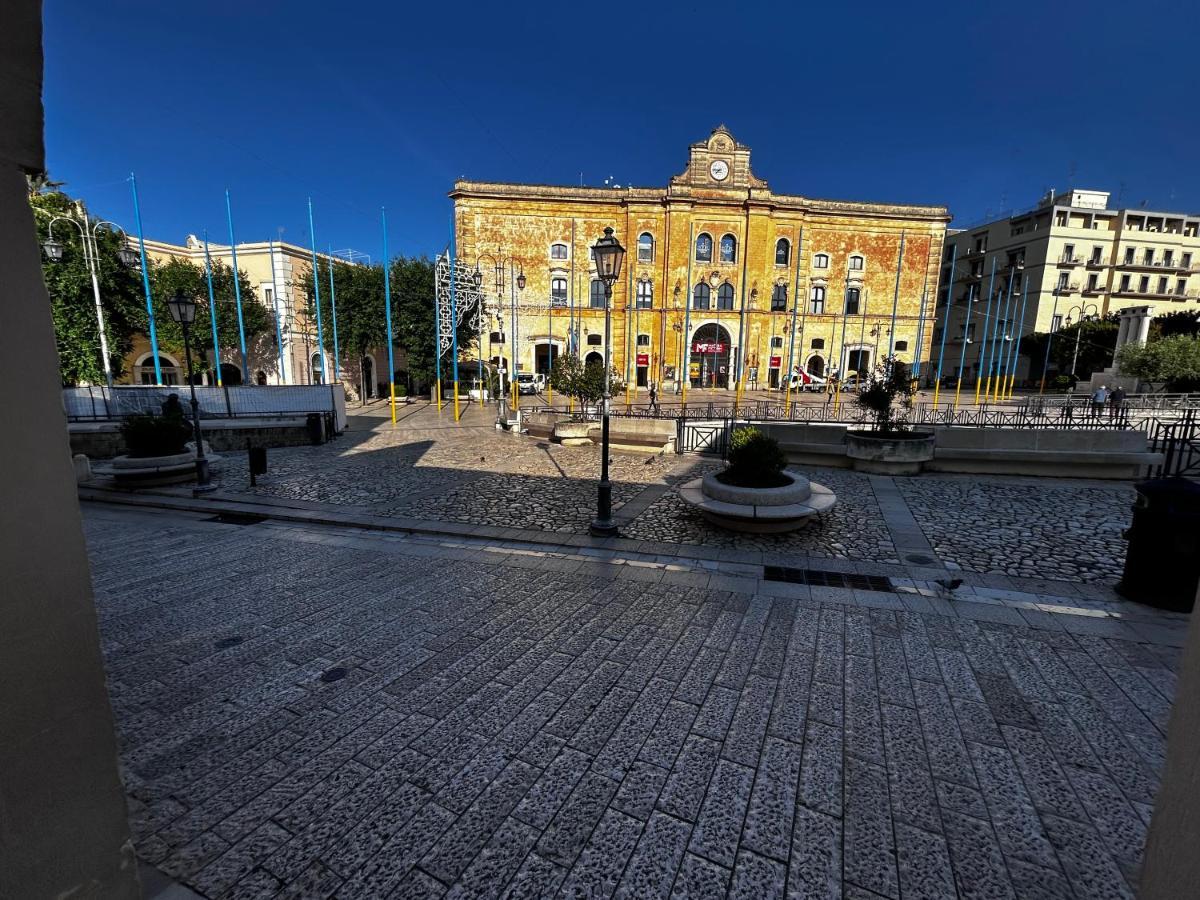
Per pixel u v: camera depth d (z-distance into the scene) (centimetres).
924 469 1097
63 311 2552
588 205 4266
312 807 264
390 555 645
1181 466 990
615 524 713
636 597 518
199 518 830
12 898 124
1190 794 106
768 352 4388
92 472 1136
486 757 299
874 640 430
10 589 117
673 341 4353
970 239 5416
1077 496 897
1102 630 445
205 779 284
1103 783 279
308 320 3441
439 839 246
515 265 4272
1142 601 496
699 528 739
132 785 279
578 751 304
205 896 218
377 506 867
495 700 352
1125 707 342
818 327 4450
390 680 376
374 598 518
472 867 232
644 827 252
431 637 439
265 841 245
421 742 312
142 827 252
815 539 689
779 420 1614
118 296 2795
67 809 135
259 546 684
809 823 254
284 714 338
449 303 2877
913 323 4519
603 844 243
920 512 805
